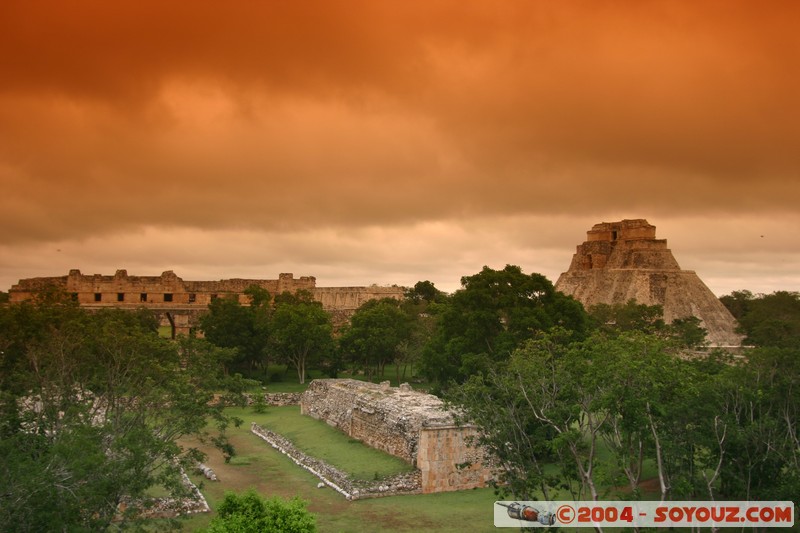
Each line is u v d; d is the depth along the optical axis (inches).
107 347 1834.4
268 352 3747.5
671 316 4345.5
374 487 1733.5
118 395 1587.1
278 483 1882.4
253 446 2379.4
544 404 1407.5
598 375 1302.9
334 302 5329.7
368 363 3690.9
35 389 1686.8
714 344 4087.1
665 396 1333.7
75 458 1130.7
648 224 4847.4
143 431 1347.2
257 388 3388.3
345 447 2132.1
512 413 1405.0
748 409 1422.2
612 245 5059.1
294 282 5152.6
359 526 1512.1
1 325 2122.3
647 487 1688.0
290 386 3558.1
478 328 2507.4
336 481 1823.3
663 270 4623.5
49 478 1064.2
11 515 1007.6
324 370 3966.5
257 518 1151.6
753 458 1365.7
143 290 4776.1
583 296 4756.4
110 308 4325.8
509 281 2573.8
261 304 4343.0
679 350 2556.6
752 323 3900.1
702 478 1357.0
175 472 1413.6
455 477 1784.0
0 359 2053.4
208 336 3659.0
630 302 3838.6
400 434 1918.1
